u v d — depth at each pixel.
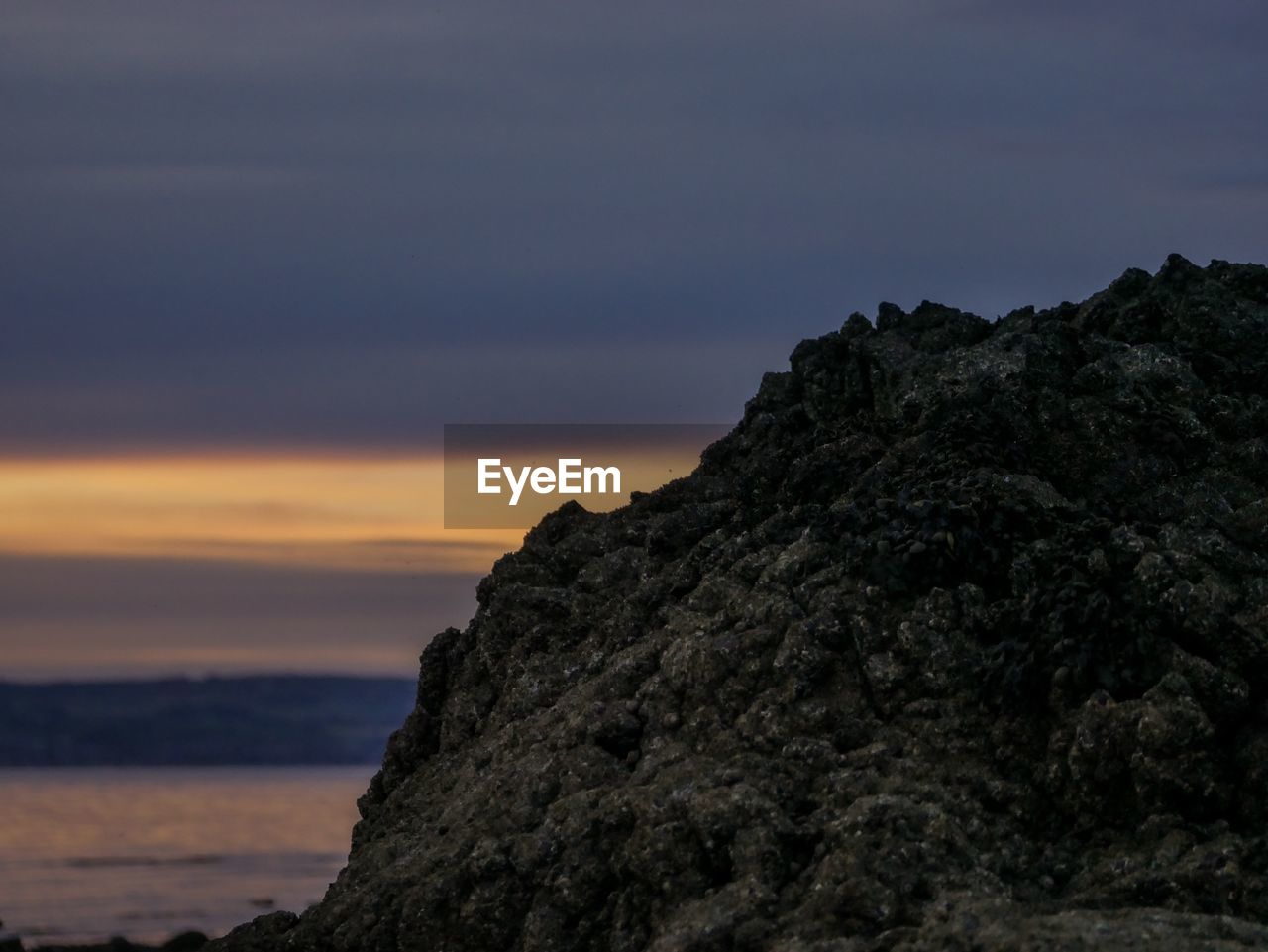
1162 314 32.97
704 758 26.22
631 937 24.61
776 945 22.56
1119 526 27.38
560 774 27.36
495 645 32.69
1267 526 28.17
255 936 29.33
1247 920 22.56
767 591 28.53
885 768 25.39
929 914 22.19
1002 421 30.41
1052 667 25.66
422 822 29.89
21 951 47.69
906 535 27.75
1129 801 24.58
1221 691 24.97
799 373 35.31
